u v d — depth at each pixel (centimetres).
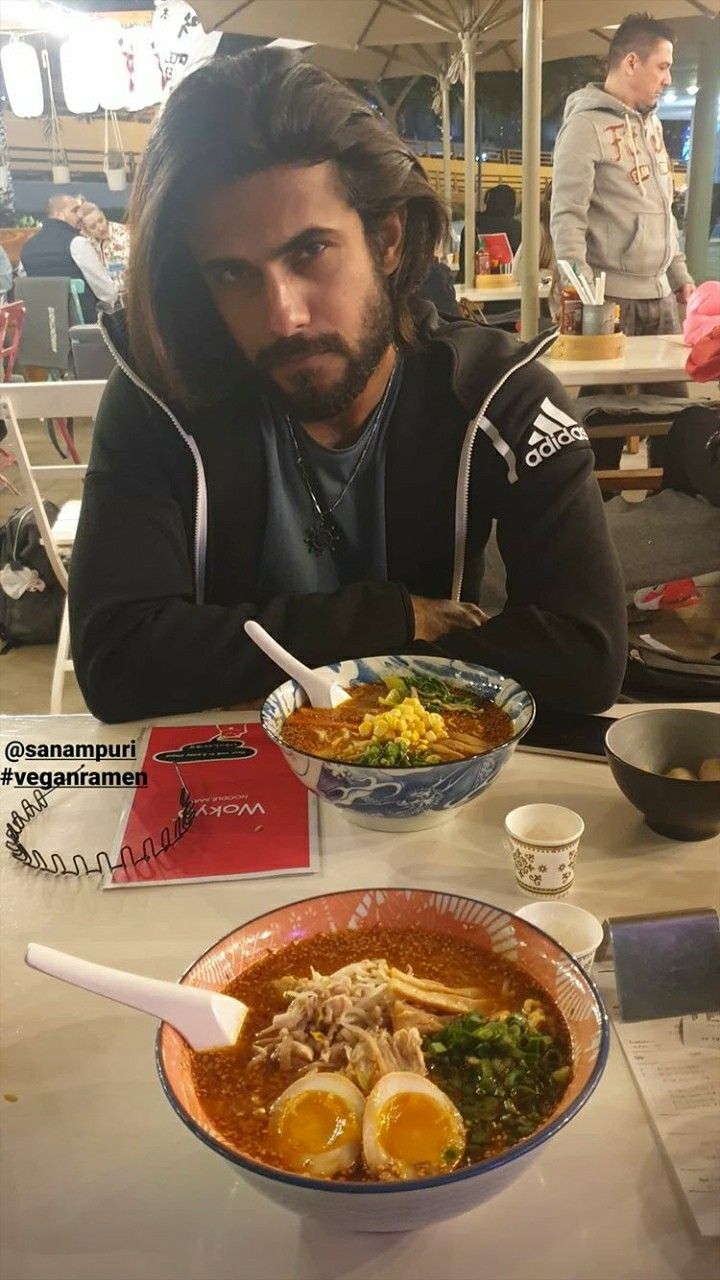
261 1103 64
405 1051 65
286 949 78
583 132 385
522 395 164
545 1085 64
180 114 133
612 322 309
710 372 176
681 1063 75
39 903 97
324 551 171
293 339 142
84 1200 66
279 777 120
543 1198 65
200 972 72
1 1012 84
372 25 558
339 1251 62
